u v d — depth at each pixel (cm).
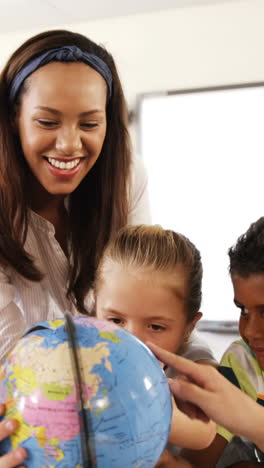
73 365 68
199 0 457
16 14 470
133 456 68
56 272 135
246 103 477
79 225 135
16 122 117
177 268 109
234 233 492
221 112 484
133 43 488
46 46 110
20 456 67
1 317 121
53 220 134
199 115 488
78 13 471
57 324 76
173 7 470
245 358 119
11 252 122
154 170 501
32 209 130
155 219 505
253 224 111
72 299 135
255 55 468
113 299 107
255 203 487
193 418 88
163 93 488
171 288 106
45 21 488
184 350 118
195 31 476
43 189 128
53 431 67
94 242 133
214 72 477
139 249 110
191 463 104
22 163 122
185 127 491
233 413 83
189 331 117
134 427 68
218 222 495
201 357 118
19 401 69
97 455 66
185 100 487
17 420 68
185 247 114
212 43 474
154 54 486
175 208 502
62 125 108
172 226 502
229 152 488
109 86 120
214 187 494
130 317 106
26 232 123
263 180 484
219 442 107
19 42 512
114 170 132
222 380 85
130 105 495
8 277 124
